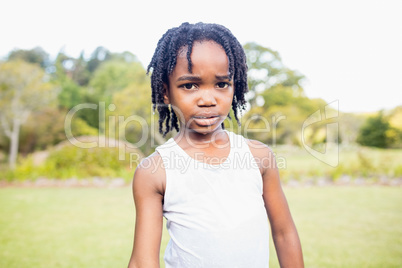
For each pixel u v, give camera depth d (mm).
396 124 15203
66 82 19500
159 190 940
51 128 14031
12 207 6176
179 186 927
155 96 1022
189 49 874
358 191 7539
